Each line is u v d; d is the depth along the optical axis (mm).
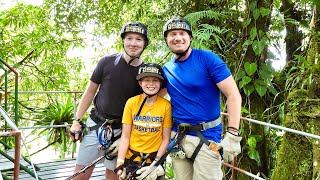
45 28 7516
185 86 2227
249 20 4078
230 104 2137
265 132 4086
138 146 2480
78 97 8203
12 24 7316
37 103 9883
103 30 7633
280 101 4410
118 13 6488
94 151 2830
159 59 5316
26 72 8938
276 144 4348
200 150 2227
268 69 4109
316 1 3203
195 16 4422
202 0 5090
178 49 2211
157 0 5645
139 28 2523
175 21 2211
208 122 2246
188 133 2275
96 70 2766
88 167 2646
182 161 2400
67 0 6418
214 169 2260
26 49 8070
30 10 7273
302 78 3592
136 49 2545
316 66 3400
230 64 4410
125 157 2518
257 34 4078
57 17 6488
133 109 2498
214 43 4590
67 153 7617
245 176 4203
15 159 2023
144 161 2449
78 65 9164
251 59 4246
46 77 9008
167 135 2465
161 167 2416
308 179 3242
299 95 3480
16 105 4309
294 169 3328
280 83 4434
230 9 4941
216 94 2260
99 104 2773
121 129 2734
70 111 6816
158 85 2396
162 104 2471
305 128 3318
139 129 2473
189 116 2250
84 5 6453
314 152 3150
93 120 2822
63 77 8805
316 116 3271
